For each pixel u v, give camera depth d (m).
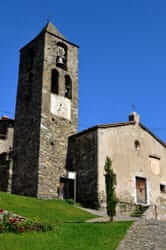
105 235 17.41
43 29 37.94
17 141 35.19
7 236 16.34
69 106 36.00
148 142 35.56
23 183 32.50
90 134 32.22
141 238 16.42
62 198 32.12
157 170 35.38
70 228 18.92
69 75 37.31
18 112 36.47
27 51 38.59
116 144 32.44
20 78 38.06
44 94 34.16
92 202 29.61
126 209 30.89
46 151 32.41
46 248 15.48
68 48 38.41
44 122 33.22
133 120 35.03
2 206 22.56
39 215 22.42
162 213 28.41
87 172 31.27
